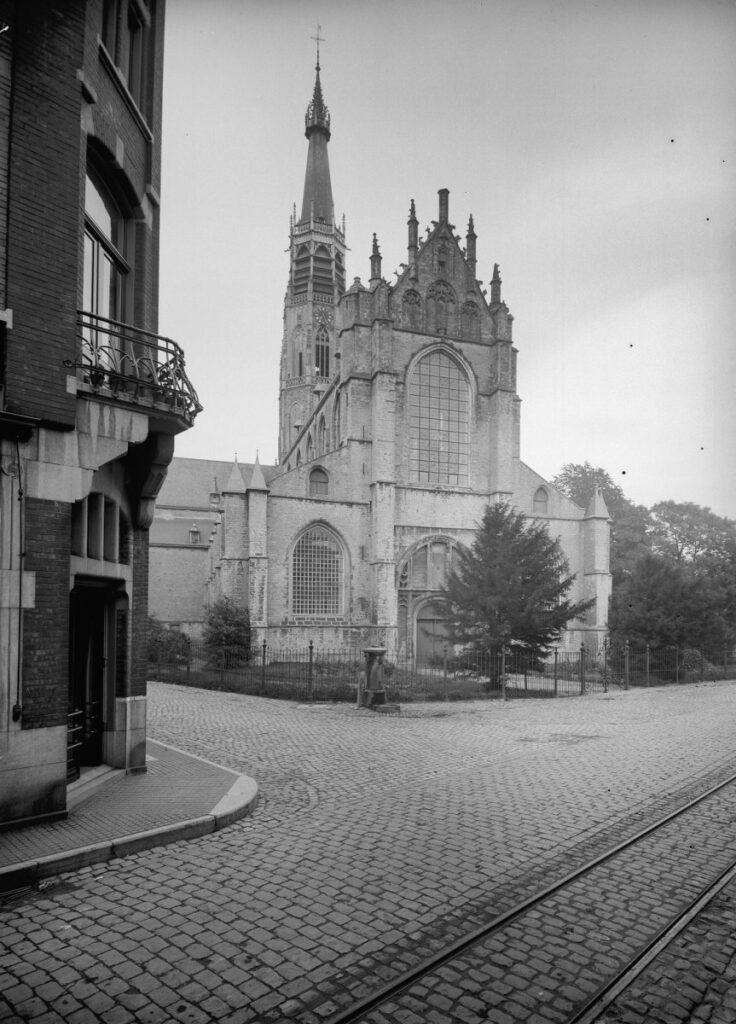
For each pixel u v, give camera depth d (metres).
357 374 40.94
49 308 8.52
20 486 8.22
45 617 8.38
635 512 56.81
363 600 40.06
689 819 9.13
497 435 42.81
